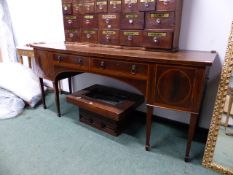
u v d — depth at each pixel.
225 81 1.23
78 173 1.28
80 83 2.44
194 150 1.51
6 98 2.05
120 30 1.62
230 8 1.38
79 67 1.60
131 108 1.65
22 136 1.67
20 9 2.69
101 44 1.78
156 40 1.46
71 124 1.87
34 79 2.45
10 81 2.18
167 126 1.86
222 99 1.26
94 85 2.12
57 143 1.58
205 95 1.62
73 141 1.61
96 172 1.29
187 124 1.79
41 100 2.35
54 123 1.89
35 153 1.47
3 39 2.88
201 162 1.38
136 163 1.37
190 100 1.20
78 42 1.94
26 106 2.23
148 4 1.41
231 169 1.28
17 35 2.93
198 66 1.10
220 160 1.34
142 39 1.53
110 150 1.51
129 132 1.75
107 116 1.59
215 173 1.29
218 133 1.31
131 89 2.01
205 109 1.66
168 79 1.21
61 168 1.32
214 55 1.32
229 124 1.32
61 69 1.75
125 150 1.51
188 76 1.15
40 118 1.98
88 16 1.77
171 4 1.34
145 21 1.47
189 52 1.46
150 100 1.32
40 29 2.59
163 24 1.41
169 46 1.42
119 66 1.36
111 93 1.92
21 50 2.57
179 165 1.36
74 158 1.42
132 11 1.50
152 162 1.38
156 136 1.69
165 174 1.28
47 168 1.32
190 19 1.54
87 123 1.85
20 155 1.44
